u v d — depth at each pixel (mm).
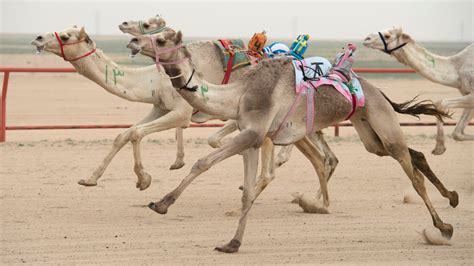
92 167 16797
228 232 11352
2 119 19844
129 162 17594
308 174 16562
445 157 19016
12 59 75438
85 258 9789
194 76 10289
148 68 13414
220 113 10406
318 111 10812
